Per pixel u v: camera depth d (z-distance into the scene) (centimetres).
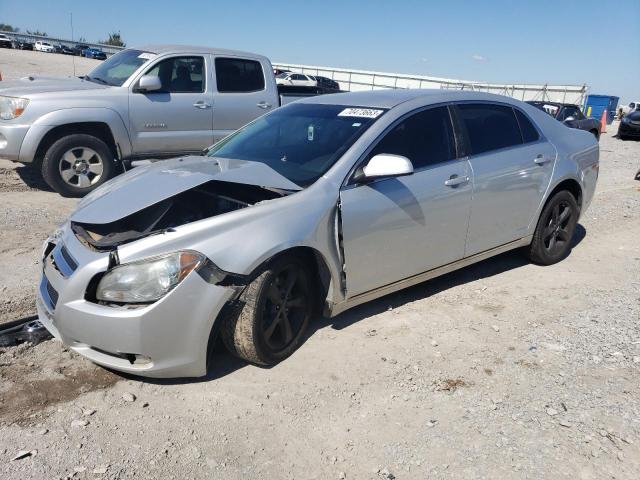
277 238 326
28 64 3391
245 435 285
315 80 3984
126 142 760
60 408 300
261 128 464
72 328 307
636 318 422
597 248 605
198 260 303
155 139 780
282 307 344
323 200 355
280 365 350
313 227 345
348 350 369
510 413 305
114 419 293
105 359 308
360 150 382
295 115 457
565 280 504
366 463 268
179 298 298
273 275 329
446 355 366
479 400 317
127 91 758
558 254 541
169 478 254
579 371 347
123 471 257
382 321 411
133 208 332
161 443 277
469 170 436
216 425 292
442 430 291
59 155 723
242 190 384
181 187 347
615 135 2425
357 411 307
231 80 838
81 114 725
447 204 419
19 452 264
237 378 334
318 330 395
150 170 403
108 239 322
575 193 545
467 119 452
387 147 395
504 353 369
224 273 308
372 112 413
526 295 467
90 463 261
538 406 311
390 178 385
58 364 340
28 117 706
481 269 527
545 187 501
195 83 809
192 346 307
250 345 327
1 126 711
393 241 390
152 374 305
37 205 692
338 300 371
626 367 351
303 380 334
